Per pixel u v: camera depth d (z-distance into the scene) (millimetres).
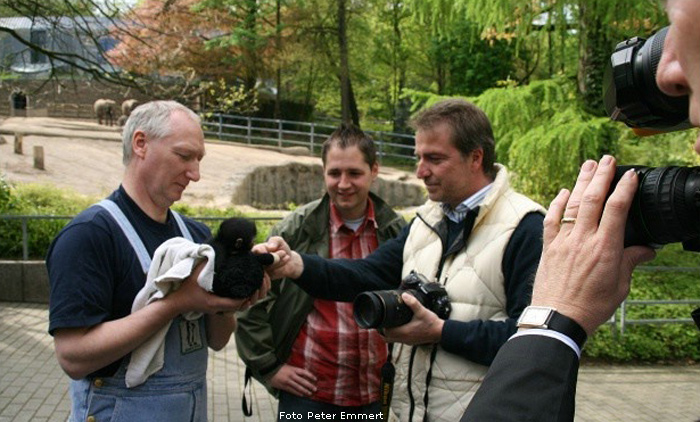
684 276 8945
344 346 2982
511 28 9445
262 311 3045
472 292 2244
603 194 1137
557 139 8469
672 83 898
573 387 1040
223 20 24094
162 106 2252
